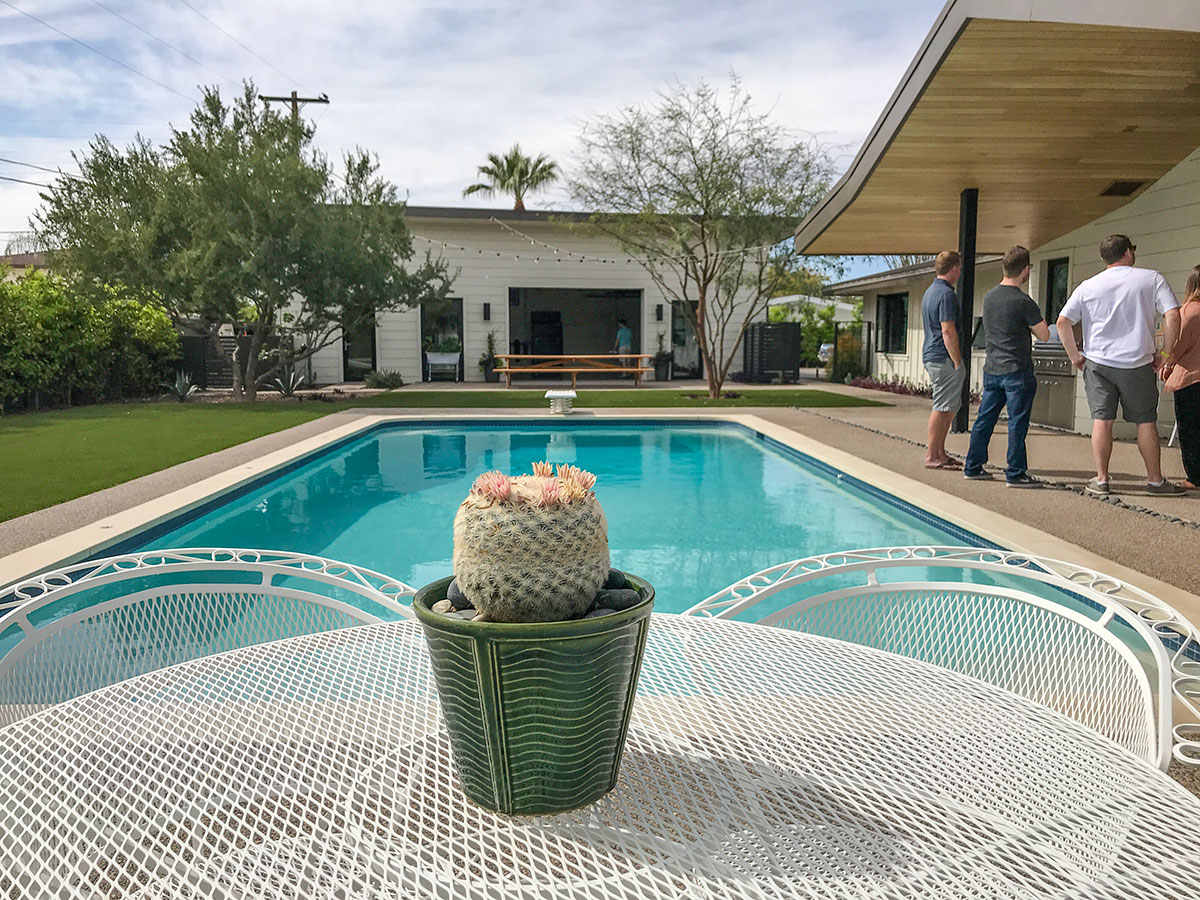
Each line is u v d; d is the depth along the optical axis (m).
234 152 13.73
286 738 1.25
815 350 25.55
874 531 5.80
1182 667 1.47
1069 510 5.21
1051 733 1.26
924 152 7.77
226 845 0.97
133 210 14.37
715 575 4.87
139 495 5.89
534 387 19.22
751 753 1.19
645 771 1.14
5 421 11.20
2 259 24.30
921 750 1.20
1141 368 5.47
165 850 0.96
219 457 7.82
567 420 11.71
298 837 0.98
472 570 0.94
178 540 5.43
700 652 1.59
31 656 1.94
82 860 0.94
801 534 5.78
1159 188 8.36
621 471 8.52
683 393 16.86
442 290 15.84
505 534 0.92
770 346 20.89
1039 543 4.34
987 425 6.34
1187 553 4.12
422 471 8.62
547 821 1.01
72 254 13.70
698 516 6.39
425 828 1.00
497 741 0.97
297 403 14.60
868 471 6.96
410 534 5.97
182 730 1.27
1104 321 5.48
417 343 20.86
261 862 0.94
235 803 1.06
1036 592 3.87
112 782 1.11
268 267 13.41
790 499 7.00
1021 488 6.03
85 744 1.23
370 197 15.41
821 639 1.67
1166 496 5.61
